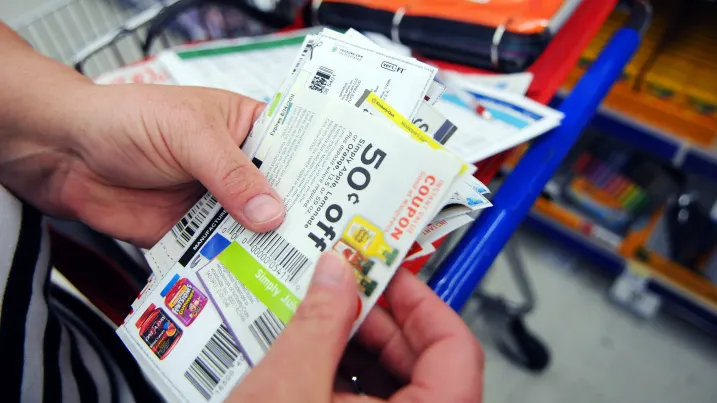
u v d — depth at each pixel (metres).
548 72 0.73
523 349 1.21
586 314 1.34
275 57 0.81
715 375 1.22
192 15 1.01
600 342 1.29
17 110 0.53
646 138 1.07
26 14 0.92
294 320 0.38
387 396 0.49
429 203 0.41
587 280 1.41
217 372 0.44
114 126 0.51
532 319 1.34
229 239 0.47
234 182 0.46
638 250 1.25
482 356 0.41
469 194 0.48
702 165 1.02
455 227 0.47
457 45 0.73
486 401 1.21
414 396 0.38
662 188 1.21
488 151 0.60
